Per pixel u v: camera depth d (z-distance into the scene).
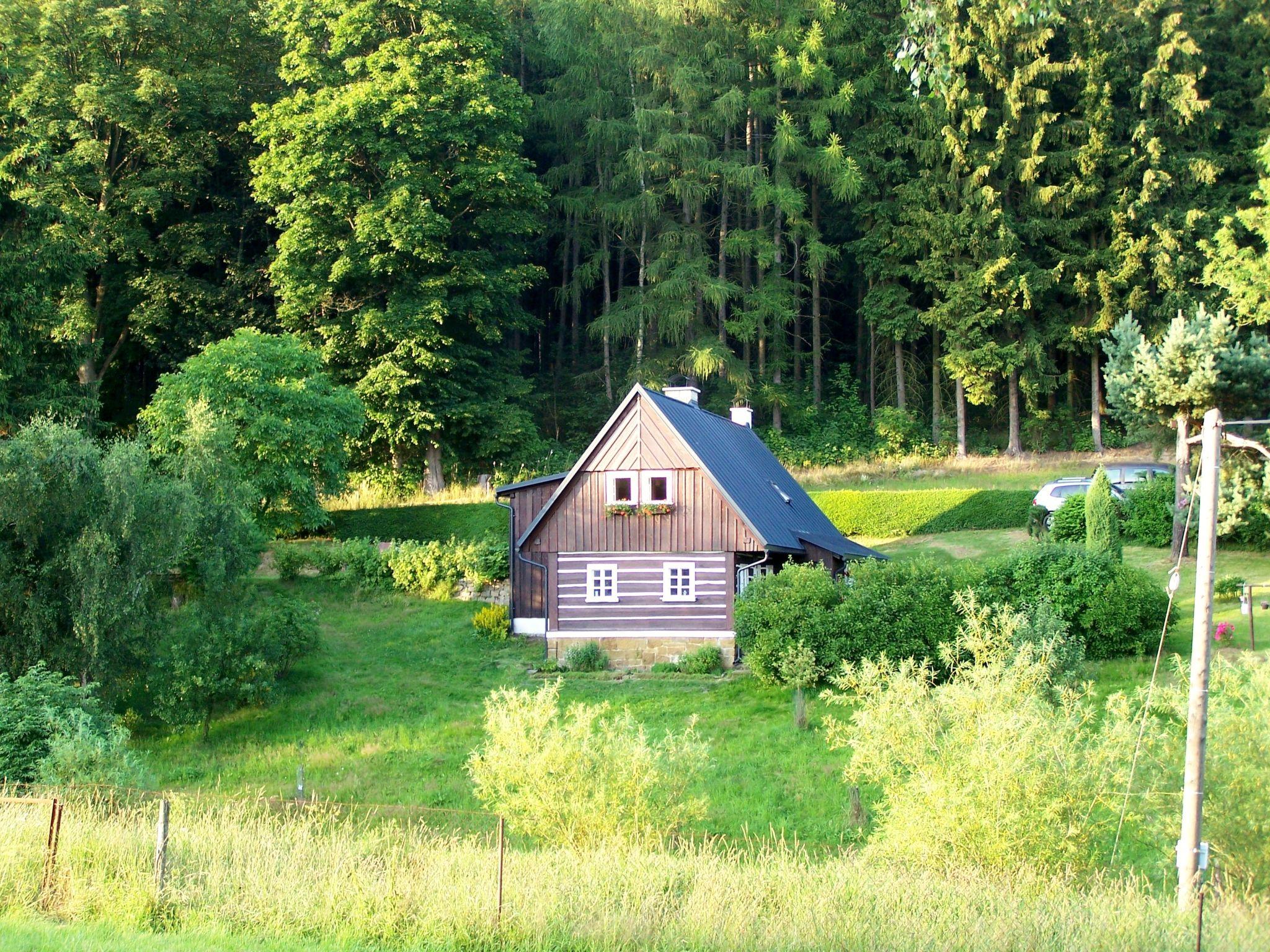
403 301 45.47
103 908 12.19
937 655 25.36
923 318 53.34
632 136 53.53
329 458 39.41
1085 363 57.81
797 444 53.34
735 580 29.86
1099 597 25.62
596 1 53.91
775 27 55.19
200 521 26.34
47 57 44.91
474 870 12.93
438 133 45.75
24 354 33.41
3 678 21.02
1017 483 46.62
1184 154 51.91
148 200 45.41
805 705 24.36
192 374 37.78
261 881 12.59
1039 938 11.45
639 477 30.30
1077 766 14.60
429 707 26.42
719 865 13.68
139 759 20.22
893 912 12.06
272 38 52.41
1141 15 53.38
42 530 24.00
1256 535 34.34
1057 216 52.78
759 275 56.88
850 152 55.38
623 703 25.97
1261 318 41.94
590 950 11.38
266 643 26.34
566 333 61.72
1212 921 11.91
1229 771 14.06
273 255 48.97
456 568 36.28
